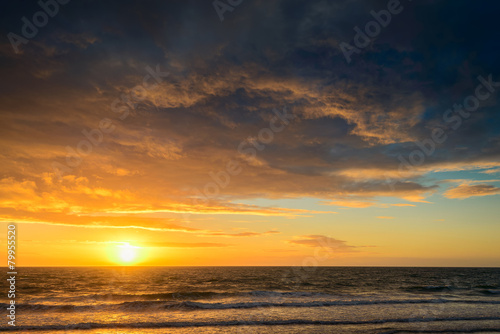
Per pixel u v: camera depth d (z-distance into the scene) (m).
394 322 19.59
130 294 32.78
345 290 40.56
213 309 24.12
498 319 20.70
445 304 27.03
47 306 24.41
